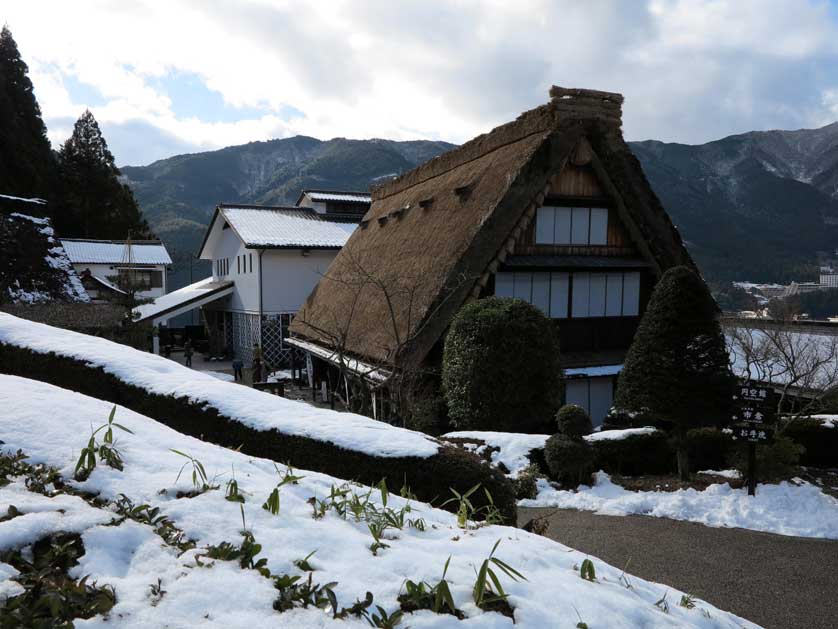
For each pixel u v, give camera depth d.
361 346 14.20
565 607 2.37
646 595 3.09
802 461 10.56
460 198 15.13
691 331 8.74
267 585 2.09
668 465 10.15
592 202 14.36
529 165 13.06
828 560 6.51
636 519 7.95
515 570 2.47
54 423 3.30
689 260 14.54
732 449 9.89
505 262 13.05
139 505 2.58
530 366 10.52
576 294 14.54
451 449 5.32
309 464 5.27
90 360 6.51
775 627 5.05
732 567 6.29
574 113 13.50
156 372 6.50
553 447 9.07
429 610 2.11
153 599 1.91
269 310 26.45
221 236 32.44
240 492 2.92
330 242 27.25
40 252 17.16
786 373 12.62
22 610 1.73
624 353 14.70
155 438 3.53
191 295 29.52
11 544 2.06
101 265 37.50
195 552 2.26
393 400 11.78
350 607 2.05
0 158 39.12
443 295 12.38
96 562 2.10
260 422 5.55
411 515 3.43
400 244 17.22
